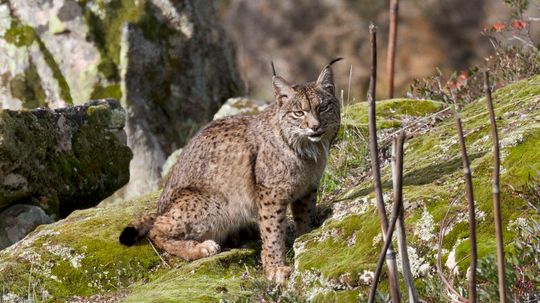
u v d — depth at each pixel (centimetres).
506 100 1145
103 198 1388
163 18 1820
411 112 1292
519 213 825
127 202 1252
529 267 731
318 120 1012
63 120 1341
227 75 1922
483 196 862
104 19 1764
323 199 1154
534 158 885
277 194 1034
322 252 929
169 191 1126
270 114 1062
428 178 980
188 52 1839
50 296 1024
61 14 1745
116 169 1395
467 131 1072
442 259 827
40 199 1279
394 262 630
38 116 1299
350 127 1266
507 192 849
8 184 1233
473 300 614
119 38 1764
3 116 1230
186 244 1070
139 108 1753
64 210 1349
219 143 1087
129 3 1788
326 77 1057
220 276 1013
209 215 1080
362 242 909
